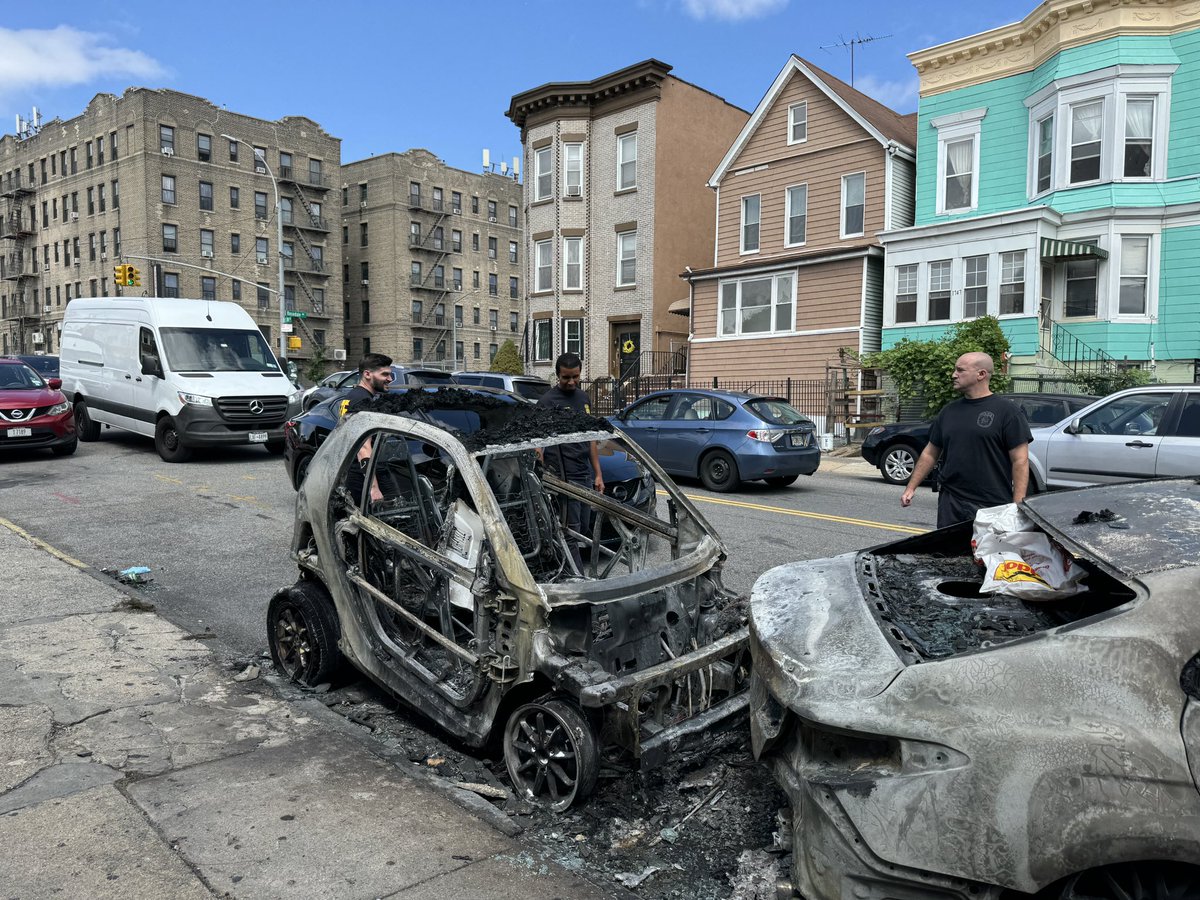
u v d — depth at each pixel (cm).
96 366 1608
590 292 3044
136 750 384
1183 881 219
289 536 859
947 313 2083
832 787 247
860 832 238
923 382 1888
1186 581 251
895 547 400
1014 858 221
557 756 345
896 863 232
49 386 1462
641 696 370
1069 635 243
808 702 260
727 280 2583
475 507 389
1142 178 1850
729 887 294
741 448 1205
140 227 5259
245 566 744
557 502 537
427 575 425
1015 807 221
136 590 664
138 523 919
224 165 5628
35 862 295
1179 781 214
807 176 2436
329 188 6294
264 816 329
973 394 512
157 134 5266
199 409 1363
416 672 405
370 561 447
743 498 1177
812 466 1258
